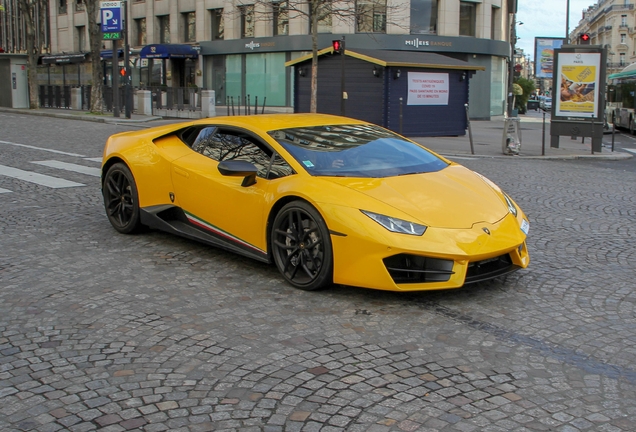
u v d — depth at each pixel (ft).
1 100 112.57
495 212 16.62
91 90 97.35
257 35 125.80
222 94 134.72
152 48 132.46
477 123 110.93
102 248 20.56
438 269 15.06
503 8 132.67
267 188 17.30
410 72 67.56
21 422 10.21
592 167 46.11
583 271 18.66
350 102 69.05
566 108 58.08
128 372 11.94
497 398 11.02
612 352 13.03
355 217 15.35
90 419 10.28
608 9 415.44
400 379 11.69
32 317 14.69
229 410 10.55
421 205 15.89
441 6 117.19
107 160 22.39
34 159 41.11
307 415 10.39
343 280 15.66
